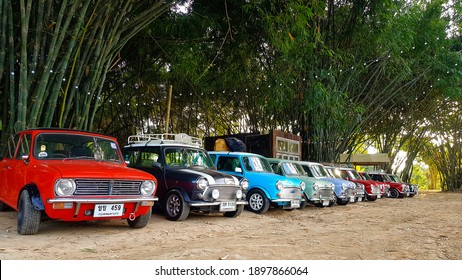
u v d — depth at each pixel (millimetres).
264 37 11344
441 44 15945
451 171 26031
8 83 7621
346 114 14398
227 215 8258
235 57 12266
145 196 5723
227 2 10359
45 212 5273
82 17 6879
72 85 7422
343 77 14328
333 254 4863
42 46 7039
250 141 13047
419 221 8570
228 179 7605
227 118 17391
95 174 5230
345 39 13281
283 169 10680
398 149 22828
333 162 15172
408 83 17062
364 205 13047
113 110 14992
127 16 8023
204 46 11750
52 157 5758
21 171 5723
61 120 7184
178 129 16359
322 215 9523
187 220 7473
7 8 6805
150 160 7898
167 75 13133
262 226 7277
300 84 12852
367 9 12422
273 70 12359
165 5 8070
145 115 15133
